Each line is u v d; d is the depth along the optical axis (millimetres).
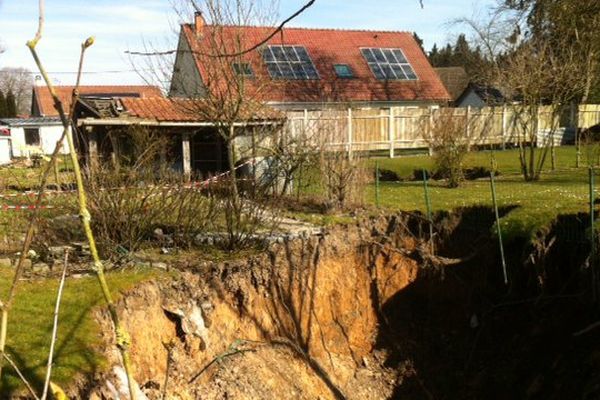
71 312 6887
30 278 7832
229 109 11203
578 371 8469
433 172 16625
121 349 1889
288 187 13117
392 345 10664
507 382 9367
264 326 9289
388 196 13508
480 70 23188
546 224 10172
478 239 11047
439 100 29844
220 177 13047
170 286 8258
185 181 11047
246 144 14570
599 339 8641
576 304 9398
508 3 24359
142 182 9469
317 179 12859
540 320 9672
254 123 12844
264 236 10109
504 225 10430
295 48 29000
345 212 12039
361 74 29266
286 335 9555
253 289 9328
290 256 9930
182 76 16422
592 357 8445
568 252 9969
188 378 7723
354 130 21125
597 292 9016
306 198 12820
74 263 8508
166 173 10805
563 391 8422
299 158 12625
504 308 10281
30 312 6785
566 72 16250
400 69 30438
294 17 3004
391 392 10047
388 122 21719
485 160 19266
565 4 21594
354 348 10508
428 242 11352
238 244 9703
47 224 9000
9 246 8844
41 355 5887
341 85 28094
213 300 8758
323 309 10297
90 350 6230
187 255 9320
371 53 30641
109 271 8320
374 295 11016
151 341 7559
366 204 12461
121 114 15055
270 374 8758
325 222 11172
